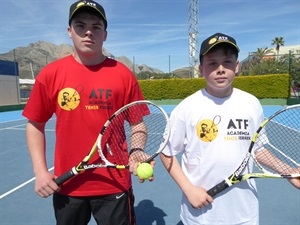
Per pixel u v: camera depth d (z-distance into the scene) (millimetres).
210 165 1962
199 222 2006
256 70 28312
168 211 3678
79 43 1906
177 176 2012
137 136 2127
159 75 26109
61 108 1967
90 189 2006
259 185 4465
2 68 21625
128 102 2094
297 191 4207
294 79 22594
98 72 1989
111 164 1972
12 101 22469
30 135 2068
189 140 2021
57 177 1988
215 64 1911
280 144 3570
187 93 22609
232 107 1977
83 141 1992
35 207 3869
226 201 1964
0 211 3764
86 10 1860
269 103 19859
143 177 1877
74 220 2070
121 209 2059
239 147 1960
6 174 5273
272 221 3367
